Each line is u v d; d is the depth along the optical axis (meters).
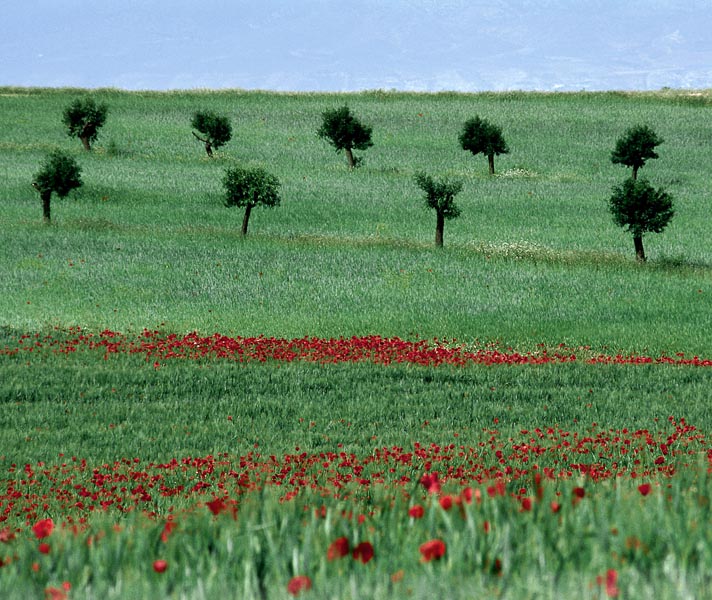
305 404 90.00
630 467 63.88
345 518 20.39
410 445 74.31
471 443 74.31
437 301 154.50
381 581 16.67
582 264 181.50
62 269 173.00
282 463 67.62
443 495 21.67
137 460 69.00
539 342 131.50
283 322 142.00
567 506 20.05
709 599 15.01
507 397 94.50
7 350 112.69
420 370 104.62
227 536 18.67
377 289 162.12
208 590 16.55
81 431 79.75
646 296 157.75
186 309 149.38
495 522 18.59
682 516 18.89
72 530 21.66
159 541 19.72
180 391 95.94
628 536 17.77
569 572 16.39
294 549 17.64
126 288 161.25
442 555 17.22
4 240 194.62
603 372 105.62
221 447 74.69
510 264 180.38
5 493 61.31
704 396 94.81
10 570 17.95
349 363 108.75
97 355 112.56
